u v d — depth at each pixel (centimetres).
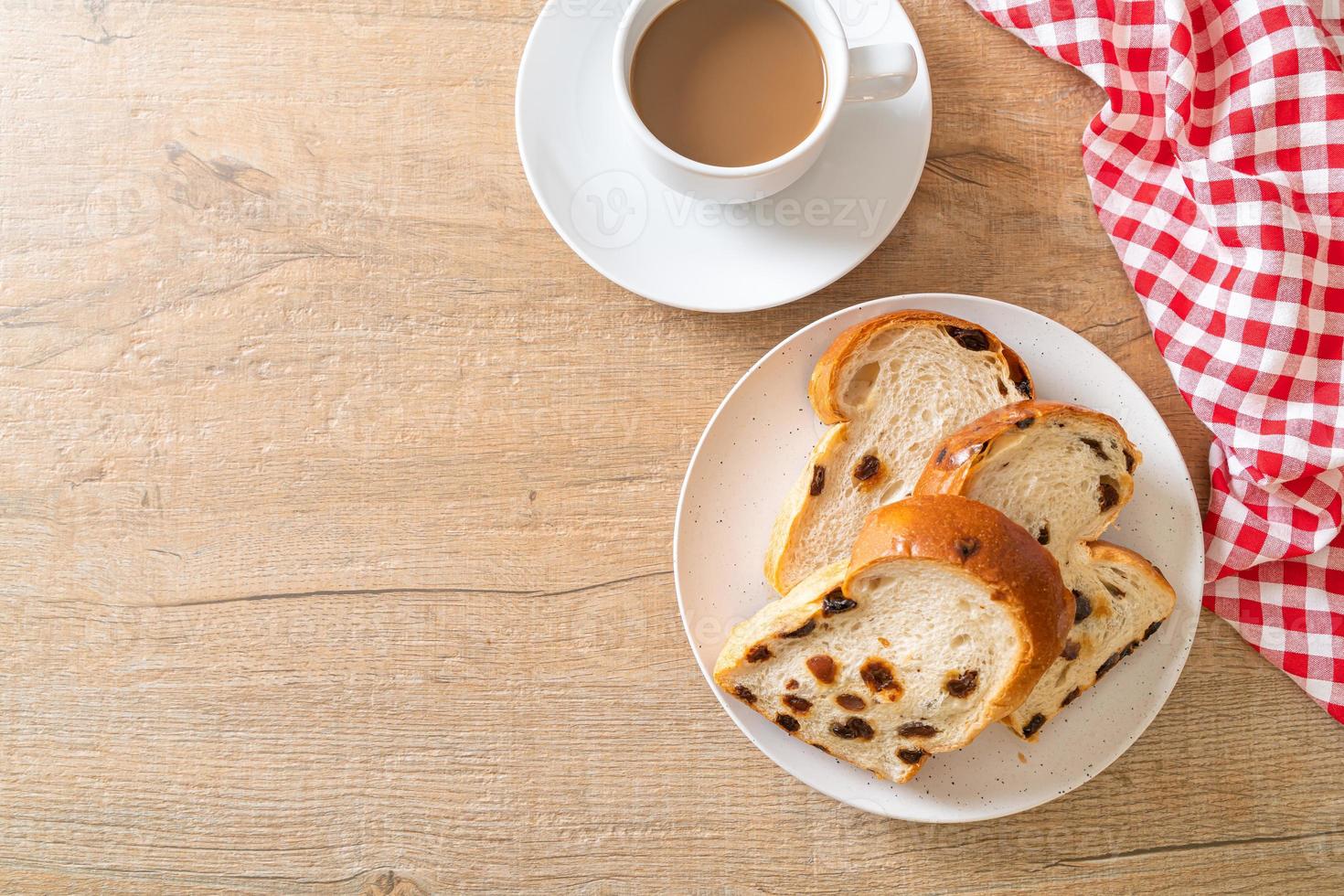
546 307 71
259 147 71
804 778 67
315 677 70
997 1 70
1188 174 69
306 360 71
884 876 70
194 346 71
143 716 70
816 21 66
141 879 70
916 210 71
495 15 71
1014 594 63
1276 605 70
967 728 65
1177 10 68
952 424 68
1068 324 71
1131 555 67
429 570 70
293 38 71
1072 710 68
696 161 66
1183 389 70
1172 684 68
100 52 71
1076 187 71
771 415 69
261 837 70
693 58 67
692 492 68
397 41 71
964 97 71
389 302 71
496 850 70
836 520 68
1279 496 69
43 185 71
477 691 70
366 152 71
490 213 71
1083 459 67
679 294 68
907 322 67
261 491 71
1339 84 68
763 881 70
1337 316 68
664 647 70
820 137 65
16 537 71
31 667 70
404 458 71
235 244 71
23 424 71
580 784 70
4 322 71
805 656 66
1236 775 70
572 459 71
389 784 70
